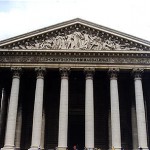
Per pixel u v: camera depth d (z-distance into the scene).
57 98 64.75
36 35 58.69
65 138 52.19
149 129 61.44
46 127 62.25
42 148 57.91
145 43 57.75
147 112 62.34
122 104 64.12
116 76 56.72
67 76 56.59
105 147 60.84
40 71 56.97
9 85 64.44
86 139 52.25
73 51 57.19
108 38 58.81
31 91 65.50
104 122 62.78
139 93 55.50
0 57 57.88
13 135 52.97
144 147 51.94
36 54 57.78
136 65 57.00
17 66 57.31
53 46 58.00
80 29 59.44
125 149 60.66
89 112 53.78
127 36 58.25
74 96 65.69
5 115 62.84
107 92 64.06
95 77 63.34
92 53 57.31
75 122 64.88
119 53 57.34
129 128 62.16
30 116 63.81
